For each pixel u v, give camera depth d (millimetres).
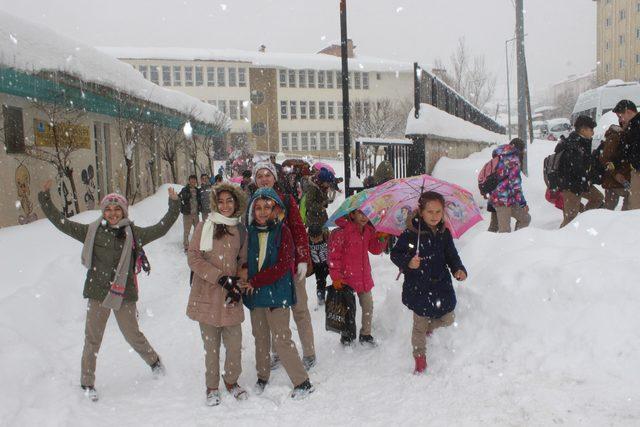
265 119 62562
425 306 4527
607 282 4301
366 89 64062
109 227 4621
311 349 5086
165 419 4152
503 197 8109
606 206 7797
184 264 10469
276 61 62469
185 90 60062
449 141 15703
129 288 4727
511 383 4004
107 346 5977
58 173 11531
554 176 7508
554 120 48938
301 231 4738
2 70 8789
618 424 3344
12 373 4527
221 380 4926
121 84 13766
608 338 4008
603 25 70062
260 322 4645
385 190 5668
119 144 15727
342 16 11711
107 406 4434
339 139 64750
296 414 4141
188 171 24109
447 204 5789
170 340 6102
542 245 5305
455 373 4379
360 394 4391
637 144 6383
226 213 4477
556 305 4414
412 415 3879
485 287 4938
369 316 5473
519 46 15133
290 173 8688
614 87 21547
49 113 11195
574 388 3785
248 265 4477
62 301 7066
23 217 10367
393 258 4582
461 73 47250
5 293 6676
